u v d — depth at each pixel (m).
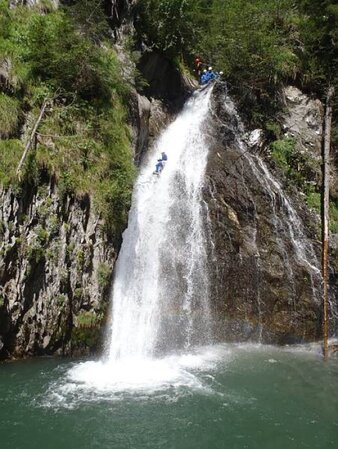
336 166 21.75
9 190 12.30
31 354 12.71
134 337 14.17
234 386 11.78
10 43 14.30
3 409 9.90
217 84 22.44
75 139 14.17
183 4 20.70
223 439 9.25
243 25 23.22
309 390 11.78
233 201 17.20
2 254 11.88
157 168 17.98
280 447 9.10
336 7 23.66
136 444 8.90
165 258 15.87
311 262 17.64
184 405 10.48
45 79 14.52
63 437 9.02
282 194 18.81
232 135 20.64
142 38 21.25
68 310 12.91
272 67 22.70
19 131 13.36
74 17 16.84
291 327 16.22
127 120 16.91
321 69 23.55
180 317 15.20
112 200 14.09
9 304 12.06
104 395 10.77
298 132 22.14
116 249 14.10
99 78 15.49
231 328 15.72
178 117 22.23
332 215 19.64
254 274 16.41
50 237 12.80
